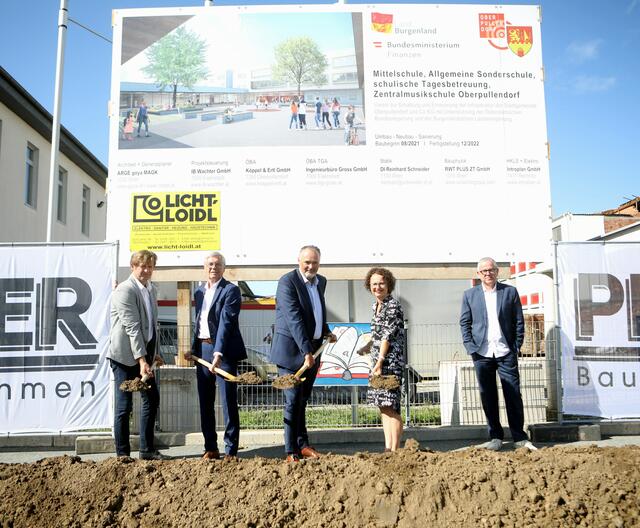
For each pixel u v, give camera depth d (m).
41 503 4.33
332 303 10.46
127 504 4.32
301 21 8.99
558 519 3.82
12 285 6.89
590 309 7.30
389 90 8.85
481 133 8.85
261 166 8.71
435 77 8.89
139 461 4.77
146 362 5.98
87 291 6.92
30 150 17.98
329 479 4.35
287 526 4.06
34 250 6.93
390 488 4.14
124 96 8.82
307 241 8.63
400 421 5.64
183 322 8.38
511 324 6.71
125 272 8.59
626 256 7.36
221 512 4.19
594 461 4.32
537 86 8.97
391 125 8.81
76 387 6.83
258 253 8.58
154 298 6.34
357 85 8.86
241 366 7.64
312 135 8.78
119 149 8.73
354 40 8.94
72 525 4.15
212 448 5.97
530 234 8.74
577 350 7.26
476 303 6.78
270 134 8.79
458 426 7.53
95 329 6.89
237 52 8.94
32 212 17.62
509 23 9.03
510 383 6.64
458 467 4.30
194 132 8.77
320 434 7.31
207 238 8.59
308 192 8.69
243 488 4.34
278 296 5.86
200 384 6.03
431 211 8.72
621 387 7.25
